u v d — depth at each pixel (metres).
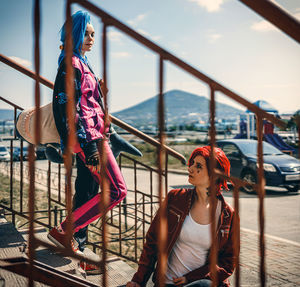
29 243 1.33
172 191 2.31
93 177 2.77
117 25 1.33
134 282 2.24
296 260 4.95
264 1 1.12
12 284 1.79
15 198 8.87
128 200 9.01
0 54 2.90
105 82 1.36
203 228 2.19
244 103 1.51
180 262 2.23
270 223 7.30
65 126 2.48
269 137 19.48
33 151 1.30
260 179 1.53
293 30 1.13
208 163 2.19
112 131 3.12
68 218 1.44
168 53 1.39
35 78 1.26
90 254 3.12
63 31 2.78
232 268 2.16
